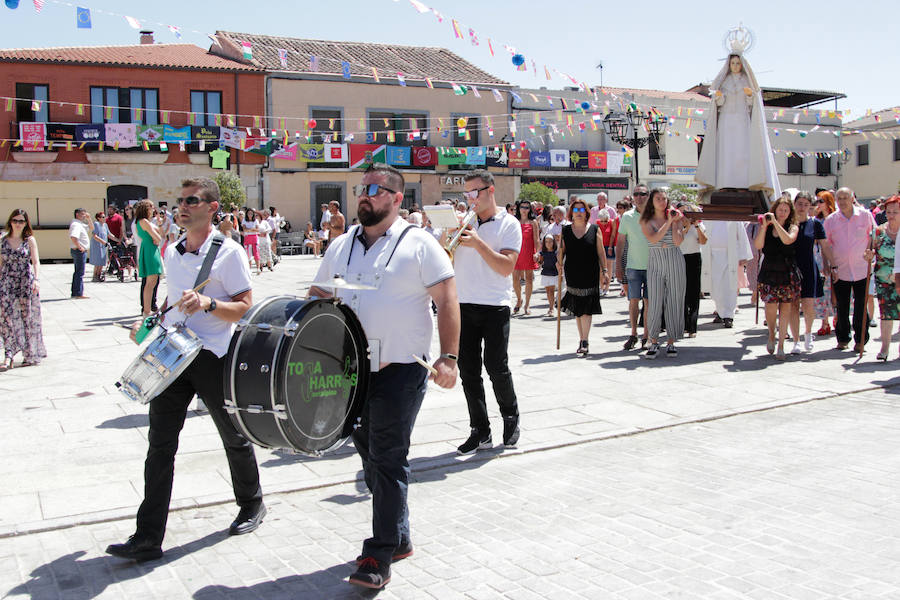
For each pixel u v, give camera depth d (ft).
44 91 95.04
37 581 11.91
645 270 30.40
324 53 111.86
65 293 52.47
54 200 87.61
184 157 100.01
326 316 11.59
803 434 19.20
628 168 122.42
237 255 13.15
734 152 33.01
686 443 18.72
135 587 11.69
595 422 20.49
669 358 28.94
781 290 27.76
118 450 18.44
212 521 14.34
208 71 100.17
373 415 12.09
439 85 110.73
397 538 11.70
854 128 130.11
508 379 18.31
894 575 11.50
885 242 26.68
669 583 11.42
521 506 14.79
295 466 17.40
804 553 12.35
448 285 12.22
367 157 106.11
